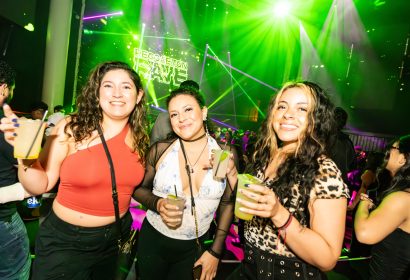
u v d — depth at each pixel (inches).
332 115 56.6
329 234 46.4
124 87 72.4
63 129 68.4
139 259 83.7
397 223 63.5
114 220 72.6
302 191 50.1
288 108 57.2
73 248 68.4
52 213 69.8
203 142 85.4
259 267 55.7
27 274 76.9
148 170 84.7
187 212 79.6
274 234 53.9
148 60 739.4
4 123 52.9
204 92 899.4
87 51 502.0
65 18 290.4
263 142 68.4
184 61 831.1
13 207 71.1
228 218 85.0
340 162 128.3
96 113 72.6
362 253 145.1
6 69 71.4
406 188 65.3
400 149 77.2
